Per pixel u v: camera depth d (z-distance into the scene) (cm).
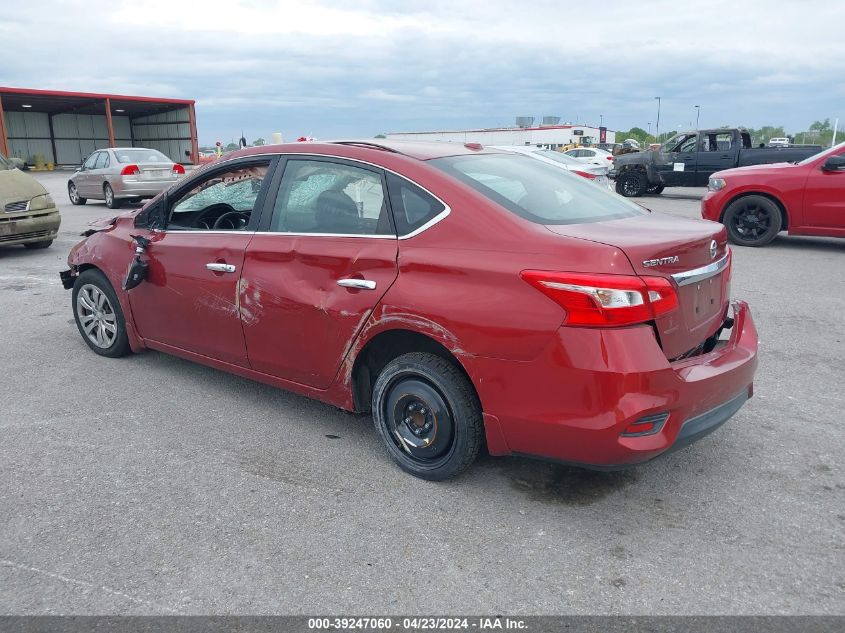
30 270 881
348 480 342
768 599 254
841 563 275
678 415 284
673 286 284
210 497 326
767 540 291
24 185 988
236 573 269
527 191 340
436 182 326
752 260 926
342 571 271
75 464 358
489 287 295
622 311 269
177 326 444
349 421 414
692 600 254
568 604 252
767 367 502
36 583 263
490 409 300
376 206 343
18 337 583
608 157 2691
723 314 343
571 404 278
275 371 392
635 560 278
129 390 461
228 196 425
